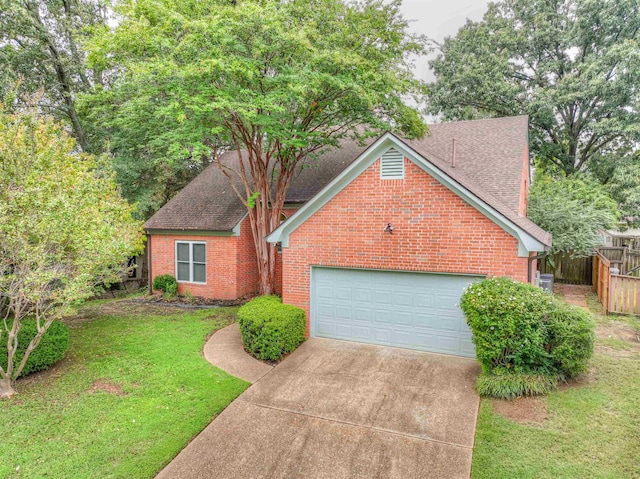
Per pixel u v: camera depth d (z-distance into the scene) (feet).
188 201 56.13
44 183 23.63
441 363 27.71
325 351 30.42
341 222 31.68
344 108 38.11
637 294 37.42
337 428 20.10
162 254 53.21
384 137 28.99
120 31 34.24
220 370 26.78
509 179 38.42
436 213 28.48
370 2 36.70
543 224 51.31
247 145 41.55
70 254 24.12
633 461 16.69
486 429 19.43
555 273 59.06
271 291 45.80
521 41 73.26
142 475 16.67
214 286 49.98
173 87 32.63
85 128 61.82
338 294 32.76
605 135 69.00
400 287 30.63
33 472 16.62
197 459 17.87
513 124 49.67
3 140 24.53
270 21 30.58
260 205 44.65
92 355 29.55
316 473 16.93
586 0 64.59
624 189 62.69
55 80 56.70
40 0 54.65
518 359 23.15
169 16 31.17
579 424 19.44
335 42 34.73
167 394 23.40
